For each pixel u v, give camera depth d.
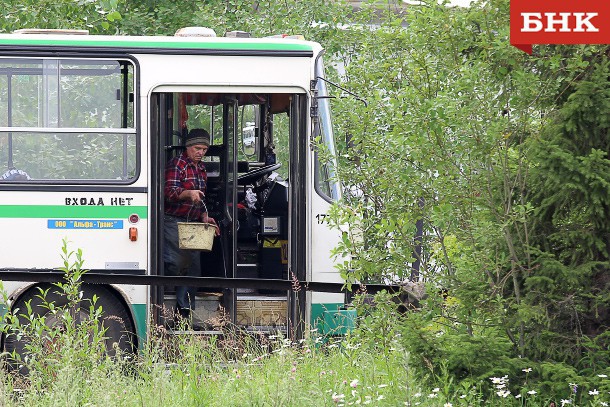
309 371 32.16
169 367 35.16
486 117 28.91
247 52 41.78
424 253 35.72
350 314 40.69
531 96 28.36
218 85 41.59
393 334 32.72
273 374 31.23
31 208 40.38
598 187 26.61
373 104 34.44
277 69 41.84
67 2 56.25
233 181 41.75
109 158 41.06
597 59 27.72
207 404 29.62
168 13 64.00
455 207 29.92
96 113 41.12
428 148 29.83
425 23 30.17
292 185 41.72
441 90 30.84
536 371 27.17
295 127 41.84
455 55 30.38
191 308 41.34
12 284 39.72
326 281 41.53
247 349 37.75
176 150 41.56
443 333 28.97
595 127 27.09
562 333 27.83
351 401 27.72
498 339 28.06
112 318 39.66
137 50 41.34
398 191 31.41
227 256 41.84
